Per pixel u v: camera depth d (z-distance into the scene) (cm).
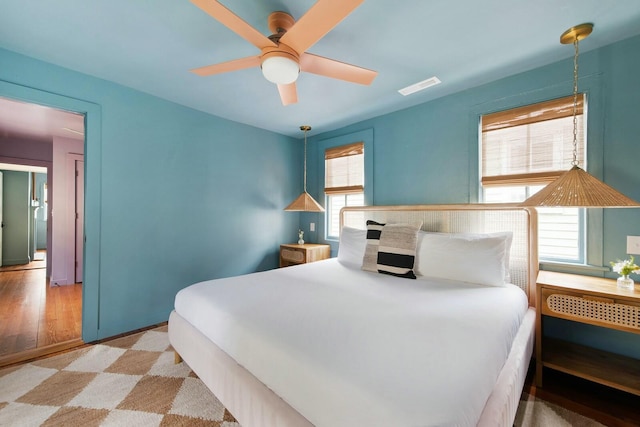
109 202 252
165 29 177
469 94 257
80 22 170
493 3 153
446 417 77
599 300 161
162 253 287
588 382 185
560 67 212
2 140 412
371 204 335
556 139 213
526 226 219
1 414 155
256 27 174
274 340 121
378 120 330
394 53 201
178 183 298
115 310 256
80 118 328
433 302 162
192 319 179
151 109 276
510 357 137
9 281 446
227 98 282
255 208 375
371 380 91
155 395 172
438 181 277
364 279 218
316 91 263
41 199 772
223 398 141
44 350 226
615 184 189
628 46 186
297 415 102
